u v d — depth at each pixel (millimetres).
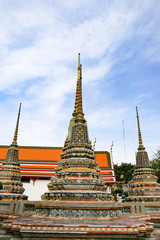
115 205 7797
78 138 10367
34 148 39906
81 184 8695
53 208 7621
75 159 9570
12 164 16453
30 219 7449
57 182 9023
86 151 9969
